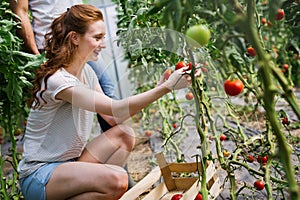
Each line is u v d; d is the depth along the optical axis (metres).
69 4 2.83
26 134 2.24
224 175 2.72
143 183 2.25
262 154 2.22
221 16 1.26
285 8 2.00
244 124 3.93
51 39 2.17
